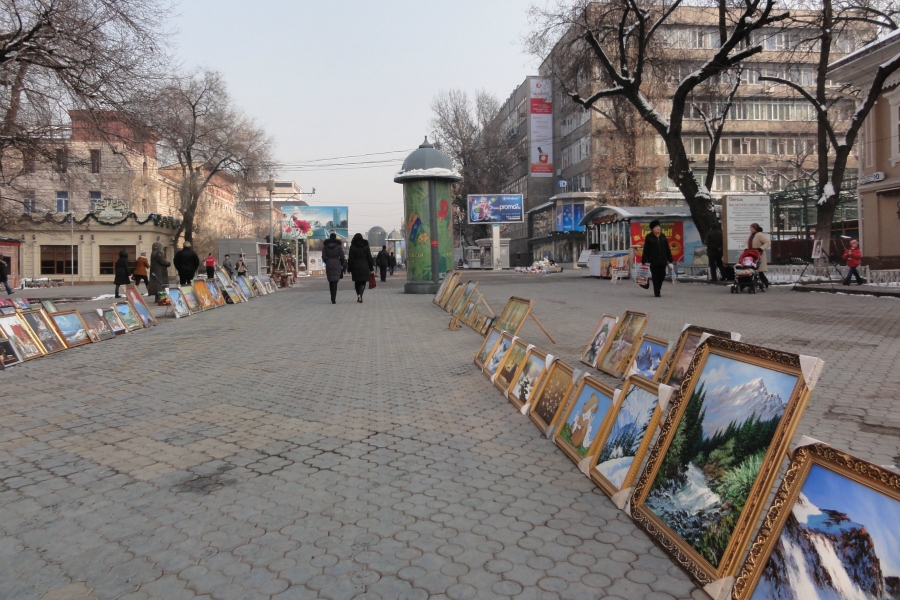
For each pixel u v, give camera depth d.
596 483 3.63
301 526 3.22
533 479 3.81
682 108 21.67
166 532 3.19
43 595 2.59
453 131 55.62
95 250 48.34
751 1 19.56
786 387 2.46
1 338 8.19
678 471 2.94
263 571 2.76
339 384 6.75
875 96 19.31
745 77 53.16
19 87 15.68
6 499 3.68
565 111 57.62
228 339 10.52
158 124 17.25
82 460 4.38
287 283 29.80
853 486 1.96
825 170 20.56
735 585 2.24
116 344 10.12
